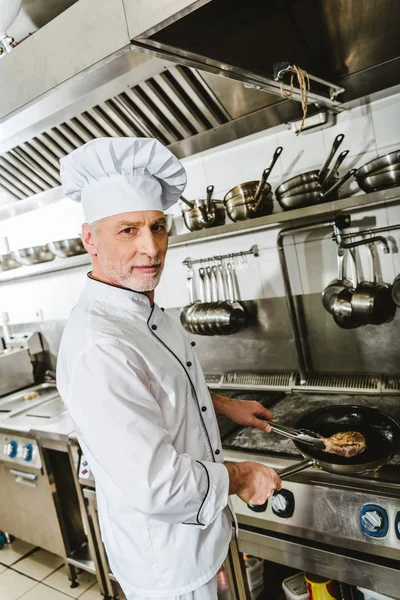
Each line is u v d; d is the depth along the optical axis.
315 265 1.80
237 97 1.56
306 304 1.84
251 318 1.99
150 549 1.01
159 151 0.96
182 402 1.04
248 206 1.67
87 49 0.94
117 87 1.57
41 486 2.06
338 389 1.73
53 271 2.73
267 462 1.32
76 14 0.94
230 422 1.65
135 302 1.05
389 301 1.61
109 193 0.95
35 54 1.04
